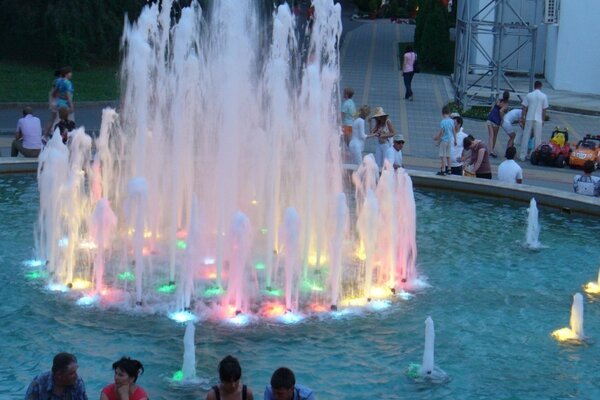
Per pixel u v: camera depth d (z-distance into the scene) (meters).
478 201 16.91
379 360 9.38
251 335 9.95
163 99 15.91
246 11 14.05
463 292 11.70
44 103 28.72
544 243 14.16
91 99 29.81
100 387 8.55
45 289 11.27
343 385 8.77
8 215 14.91
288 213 11.02
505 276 12.45
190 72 14.60
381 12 69.12
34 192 16.62
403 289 11.77
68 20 35.56
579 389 8.79
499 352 9.68
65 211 13.05
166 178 14.50
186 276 10.93
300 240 12.77
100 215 11.52
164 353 9.37
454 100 31.16
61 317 10.32
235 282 10.77
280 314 10.60
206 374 8.87
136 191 11.12
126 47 36.66
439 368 9.18
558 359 9.52
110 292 11.19
